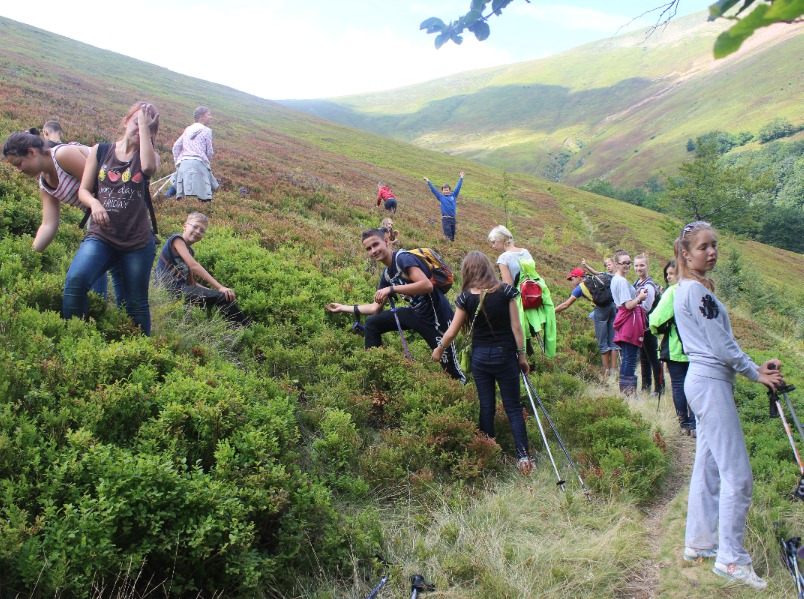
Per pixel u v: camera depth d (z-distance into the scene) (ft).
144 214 17.66
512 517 15.44
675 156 653.30
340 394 19.72
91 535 10.17
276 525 12.93
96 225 17.31
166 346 17.30
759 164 474.90
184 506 11.37
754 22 3.11
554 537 14.99
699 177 161.38
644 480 17.62
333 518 13.53
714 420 13.26
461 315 18.65
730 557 13.10
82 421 12.75
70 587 9.61
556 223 152.97
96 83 150.41
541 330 25.45
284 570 12.24
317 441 16.43
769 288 104.73
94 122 69.82
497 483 17.37
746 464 13.19
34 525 10.19
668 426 23.73
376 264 38.88
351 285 32.86
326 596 11.86
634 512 16.40
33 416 12.84
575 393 26.27
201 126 40.42
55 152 17.70
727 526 13.14
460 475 17.13
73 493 10.83
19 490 10.56
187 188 39.27
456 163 239.71
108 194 17.04
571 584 12.96
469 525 14.83
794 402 24.13
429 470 16.96
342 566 12.99
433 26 7.38
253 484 12.74
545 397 24.89
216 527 11.28
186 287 24.07
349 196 70.18
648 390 29.73
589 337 36.88
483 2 6.96
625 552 14.23
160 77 236.22
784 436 21.90
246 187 52.13
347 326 27.02
